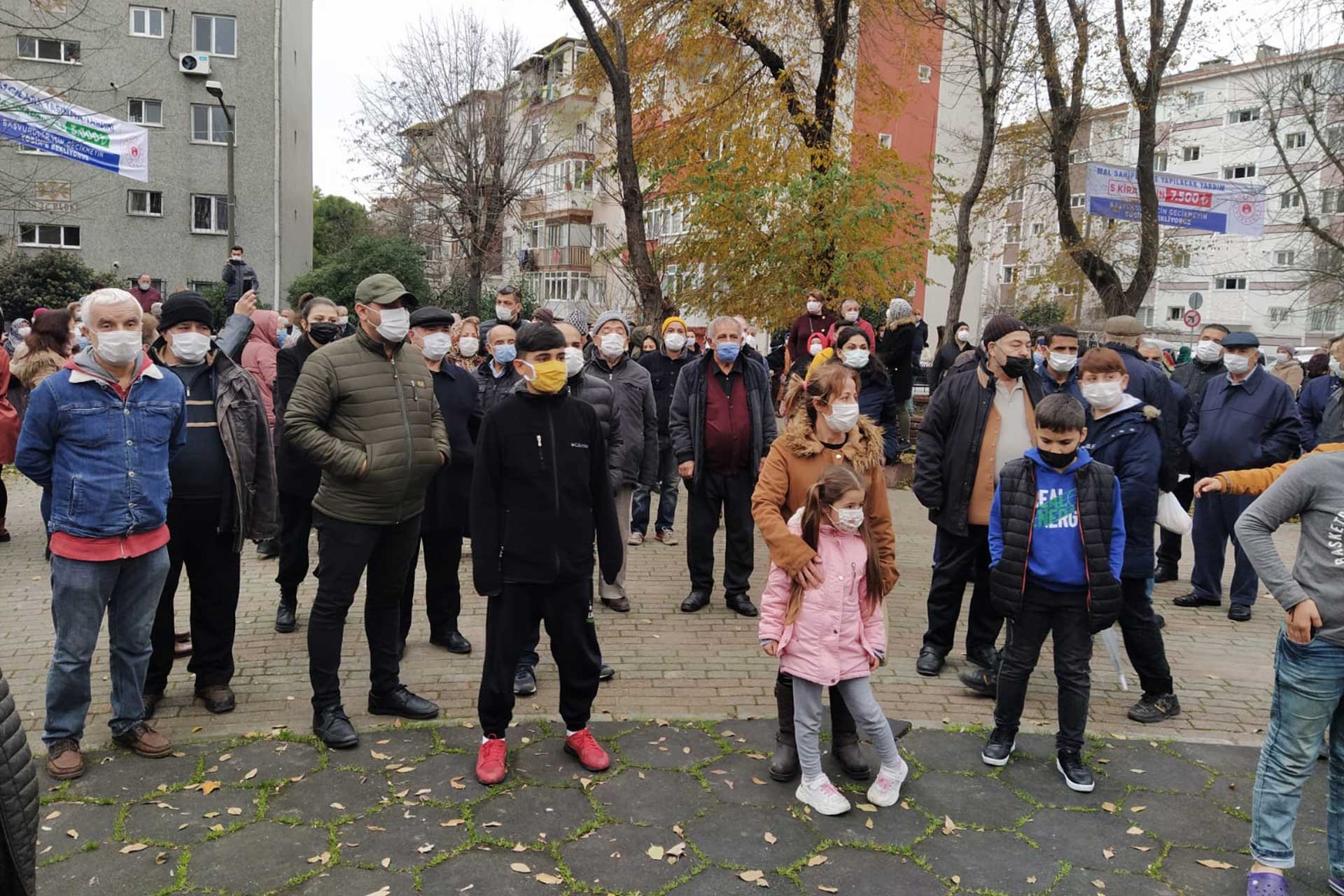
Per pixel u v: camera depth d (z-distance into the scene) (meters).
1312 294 26.73
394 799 3.79
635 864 3.37
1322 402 7.91
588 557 4.03
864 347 7.29
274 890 3.17
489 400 6.15
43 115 14.96
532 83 30.33
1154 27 14.27
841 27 15.02
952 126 30.55
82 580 3.83
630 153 10.80
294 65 34.81
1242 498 6.75
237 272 14.64
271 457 4.68
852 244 14.97
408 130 30.39
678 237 16.62
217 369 4.54
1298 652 3.17
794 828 3.64
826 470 3.79
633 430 6.62
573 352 5.75
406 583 4.56
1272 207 38.44
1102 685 5.34
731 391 6.44
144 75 29.58
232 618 4.70
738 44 15.67
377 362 4.32
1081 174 22.41
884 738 3.82
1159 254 19.94
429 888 3.19
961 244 14.37
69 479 3.80
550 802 3.79
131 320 3.84
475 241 30.17
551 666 5.38
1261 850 3.25
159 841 3.45
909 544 9.13
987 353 5.16
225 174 30.48
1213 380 7.03
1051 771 4.18
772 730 4.54
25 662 5.30
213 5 29.86
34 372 6.89
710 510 6.56
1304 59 19.05
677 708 4.80
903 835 3.61
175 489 4.40
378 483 4.20
